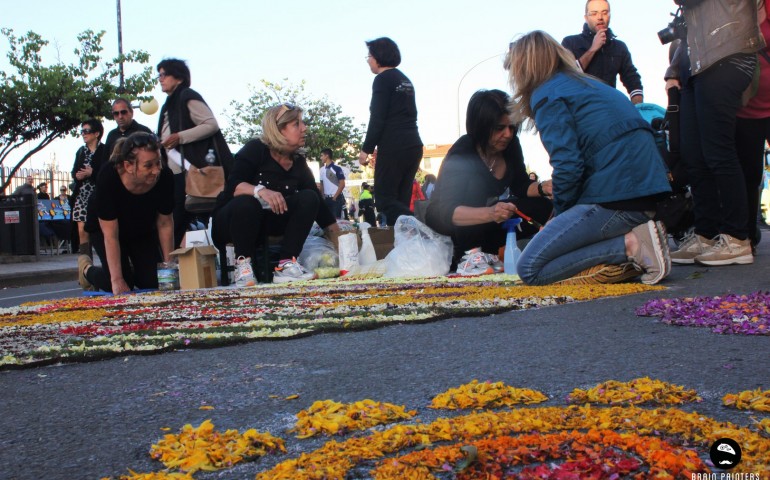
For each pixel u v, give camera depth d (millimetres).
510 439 1401
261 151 6234
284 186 6258
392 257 5984
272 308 3875
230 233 6082
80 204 8453
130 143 5703
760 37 4613
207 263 6207
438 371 2176
